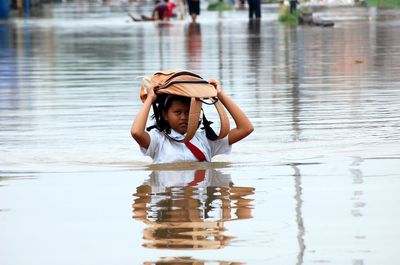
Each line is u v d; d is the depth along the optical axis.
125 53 46.66
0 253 10.45
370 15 86.50
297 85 30.23
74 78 34.47
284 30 65.75
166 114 16.05
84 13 114.94
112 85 31.55
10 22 90.12
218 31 66.44
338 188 13.62
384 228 11.16
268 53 44.53
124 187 14.08
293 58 41.09
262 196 13.16
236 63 39.06
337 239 10.70
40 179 14.98
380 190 13.39
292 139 18.92
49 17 102.75
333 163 15.95
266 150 17.59
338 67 36.34
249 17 87.94
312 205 12.45
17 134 20.53
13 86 32.00
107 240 10.85
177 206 12.59
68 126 21.67
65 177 15.12
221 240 10.74
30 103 26.72
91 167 16.14
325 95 27.08
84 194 13.59
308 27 69.31
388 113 22.81
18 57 45.97
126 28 74.44
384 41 51.03
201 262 9.91
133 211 12.33
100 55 45.88
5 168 16.14
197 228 11.31
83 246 10.63
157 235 11.02
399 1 104.50
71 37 62.59
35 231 11.37
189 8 82.62
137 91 29.42
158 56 44.09
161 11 87.75
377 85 29.62
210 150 16.44
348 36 56.41
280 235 10.91
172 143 16.22
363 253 10.14
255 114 23.17
